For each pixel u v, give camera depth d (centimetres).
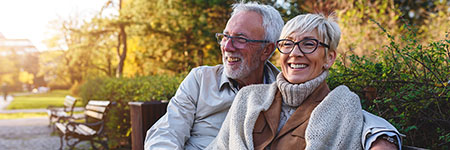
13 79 7275
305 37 168
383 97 220
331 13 182
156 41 1330
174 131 232
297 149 162
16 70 7400
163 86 496
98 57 2959
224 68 243
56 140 864
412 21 675
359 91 232
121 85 634
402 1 667
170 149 221
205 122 241
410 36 229
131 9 1499
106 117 653
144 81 595
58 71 4494
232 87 242
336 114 159
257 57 241
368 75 225
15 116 1575
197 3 1127
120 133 635
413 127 205
